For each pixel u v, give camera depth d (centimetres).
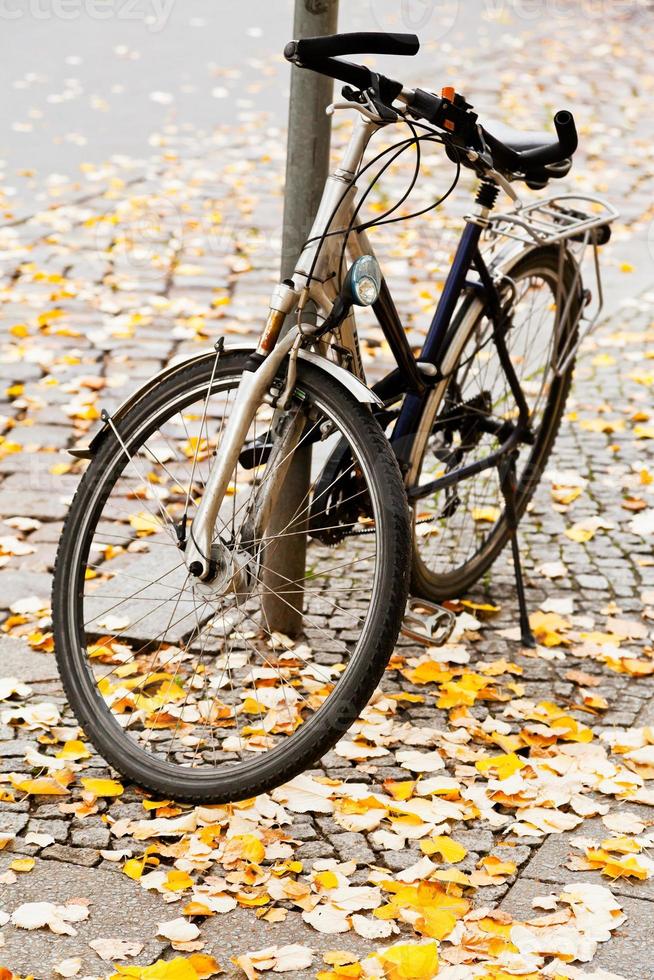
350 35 337
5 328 762
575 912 318
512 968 297
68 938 308
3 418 639
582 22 1994
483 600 497
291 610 455
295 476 439
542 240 427
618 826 357
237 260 896
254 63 1549
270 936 312
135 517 549
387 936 311
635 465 618
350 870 337
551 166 428
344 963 299
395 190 1077
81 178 1073
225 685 427
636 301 856
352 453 386
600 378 734
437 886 331
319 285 368
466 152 375
